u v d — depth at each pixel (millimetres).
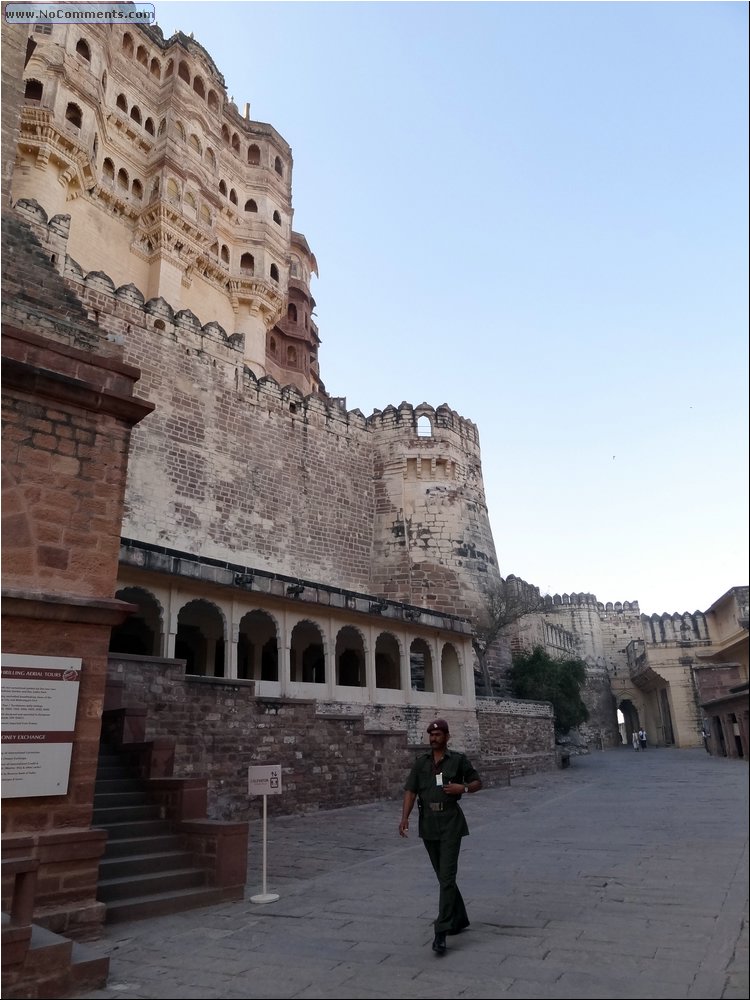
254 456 29031
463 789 5867
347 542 32656
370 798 17000
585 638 55562
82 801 6438
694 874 7219
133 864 7590
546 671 32812
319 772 15688
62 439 7133
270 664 27141
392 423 35969
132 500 23844
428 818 5891
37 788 6152
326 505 32031
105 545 7203
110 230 34844
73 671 6566
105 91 34969
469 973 4766
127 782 9289
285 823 13609
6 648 6234
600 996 4152
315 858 9984
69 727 6445
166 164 36688
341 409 34625
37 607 6426
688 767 24891
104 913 6320
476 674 31000
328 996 4535
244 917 6914
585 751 42531
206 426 27266
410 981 4699
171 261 36406
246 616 21250
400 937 5820
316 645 28516
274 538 28875
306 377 51125
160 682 13047
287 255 45875
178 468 25734
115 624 6949
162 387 26000
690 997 4000
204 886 7770
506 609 33312
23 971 4762
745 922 5379
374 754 17469
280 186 46656
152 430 25234
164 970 5367
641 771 24844
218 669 23938
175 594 16453
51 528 6844
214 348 28578
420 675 27953
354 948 5594
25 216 23391
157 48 40219
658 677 44906
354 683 28781
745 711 24609
